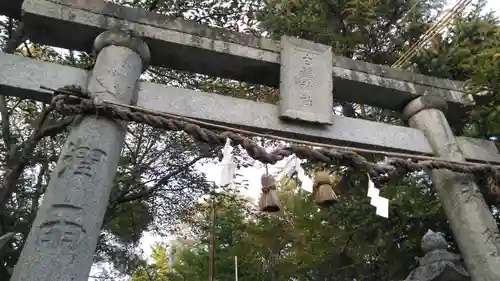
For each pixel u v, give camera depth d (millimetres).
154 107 5453
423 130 6824
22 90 5035
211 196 13430
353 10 9938
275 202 5492
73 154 4621
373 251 10109
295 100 6105
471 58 7816
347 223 10273
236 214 14172
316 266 11641
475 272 5715
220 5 11062
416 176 9555
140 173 11906
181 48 6059
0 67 5078
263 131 5840
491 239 5797
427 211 8859
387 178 5973
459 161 6312
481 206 6117
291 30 10547
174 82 11648
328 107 6207
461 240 6031
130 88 5387
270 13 10906
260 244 12922
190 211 14086
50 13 5539
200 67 6387
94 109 4824
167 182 12633
